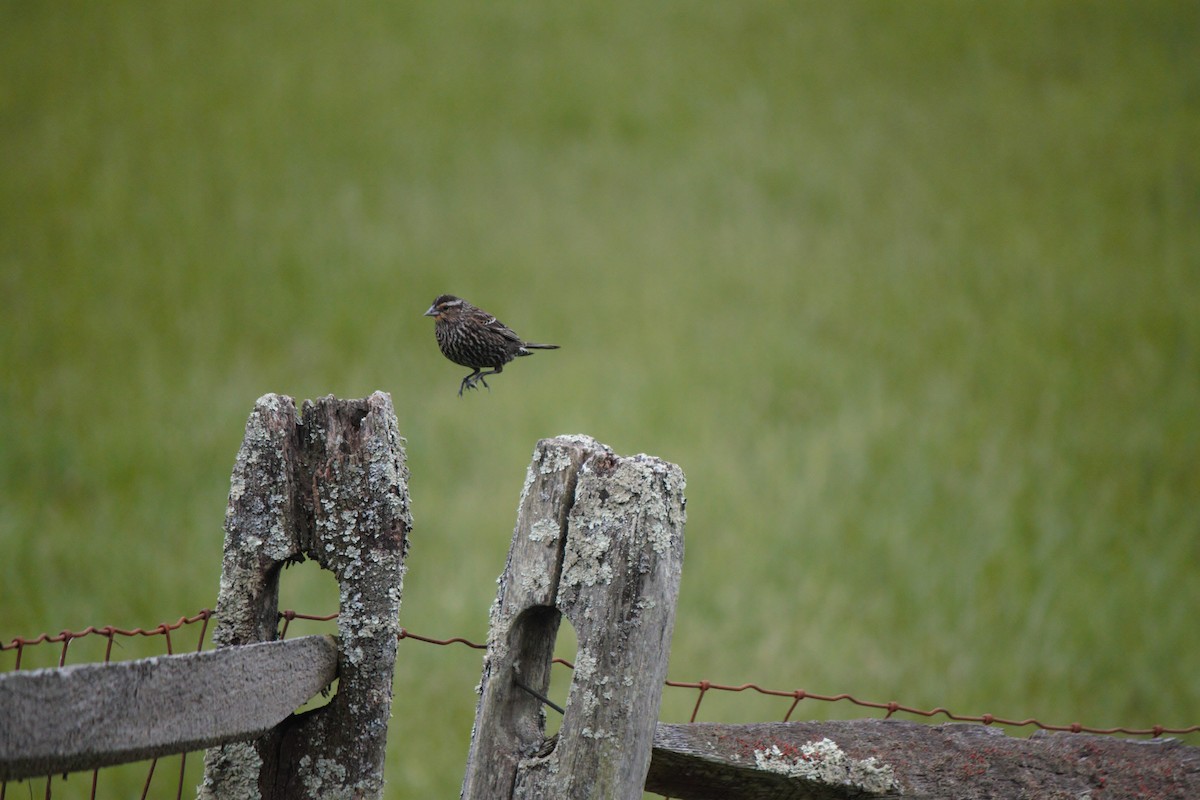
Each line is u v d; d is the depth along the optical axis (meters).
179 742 3.15
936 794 4.10
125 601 11.51
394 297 23.66
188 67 39.75
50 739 2.84
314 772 3.79
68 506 14.44
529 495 3.79
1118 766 4.22
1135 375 20.91
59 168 30.67
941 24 46.69
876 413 18.95
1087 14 47.50
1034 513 15.77
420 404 18.91
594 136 36.38
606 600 3.63
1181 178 33.38
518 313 23.86
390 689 3.82
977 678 11.70
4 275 23.78
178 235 26.92
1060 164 34.62
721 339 22.69
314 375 19.80
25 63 38.56
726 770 3.96
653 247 28.09
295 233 27.59
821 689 11.46
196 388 18.86
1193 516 15.89
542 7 48.25
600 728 3.60
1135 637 12.60
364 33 44.62
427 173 32.75
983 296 25.25
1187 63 42.59
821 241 29.09
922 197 32.28
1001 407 19.67
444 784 9.27
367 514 3.80
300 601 12.08
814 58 43.47
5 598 11.48
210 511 14.34
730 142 36.16
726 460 16.88
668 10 47.91
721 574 13.80
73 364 19.58
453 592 12.76
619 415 18.44
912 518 15.38
